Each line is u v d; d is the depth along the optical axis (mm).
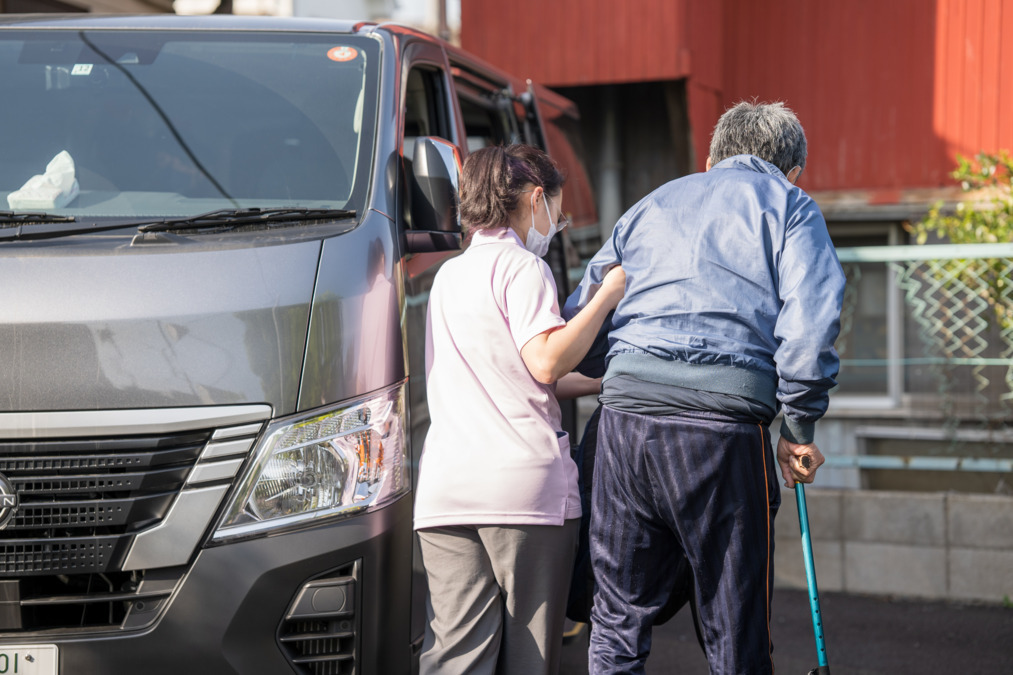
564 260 4641
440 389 2602
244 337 2361
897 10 7766
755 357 2449
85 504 2275
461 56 4000
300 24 3447
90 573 2305
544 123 4992
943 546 4848
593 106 8312
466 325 2584
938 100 7695
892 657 4152
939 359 5301
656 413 2467
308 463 2354
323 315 2426
